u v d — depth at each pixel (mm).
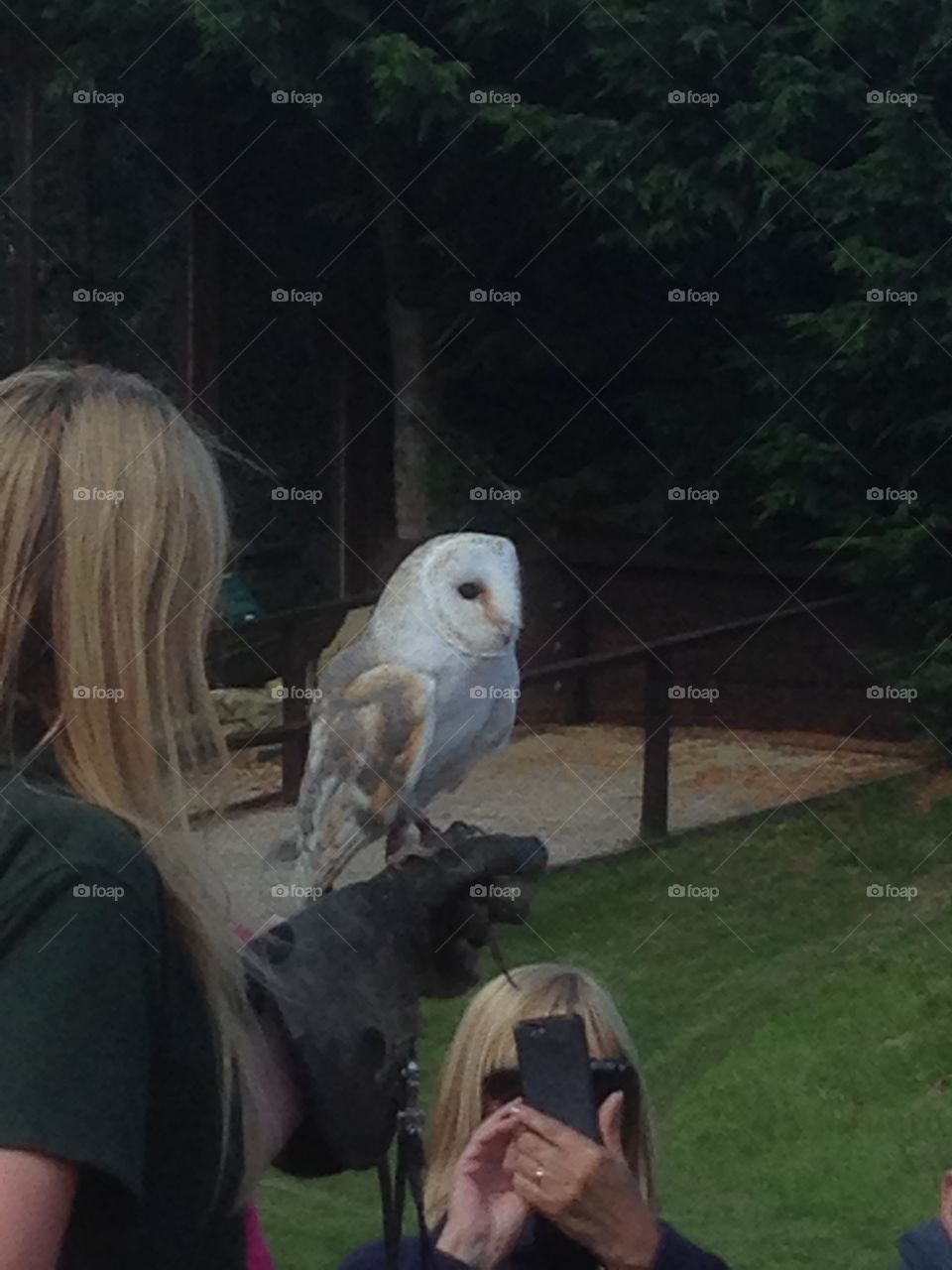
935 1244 2379
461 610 3738
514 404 9281
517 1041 1867
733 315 8188
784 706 7957
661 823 6496
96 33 8070
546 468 9234
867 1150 4352
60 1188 1052
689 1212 4105
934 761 7059
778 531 8094
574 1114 1810
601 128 7320
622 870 6156
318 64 7723
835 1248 3889
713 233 7762
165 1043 1145
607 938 5652
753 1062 4840
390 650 3748
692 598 8398
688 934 5684
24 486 1220
